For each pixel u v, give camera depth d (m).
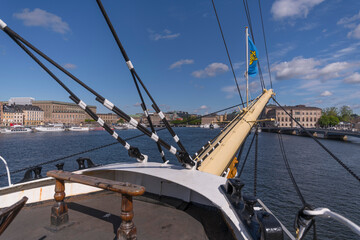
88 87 3.04
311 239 12.94
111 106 3.18
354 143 71.69
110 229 2.94
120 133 119.44
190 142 64.38
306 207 1.81
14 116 154.88
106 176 4.49
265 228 1.83
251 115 8.92
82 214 3.39
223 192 2.90
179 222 3.16
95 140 73.12
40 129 124.56
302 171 28.94
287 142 70.31
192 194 3.80
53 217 3.00
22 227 3.00
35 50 2.63
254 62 10.91
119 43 2.99
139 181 4.32
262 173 27.75
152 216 3.35
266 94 11.17
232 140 7.18
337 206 17.58
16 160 37.06
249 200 2.28
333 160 37.16
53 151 47.34
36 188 3.91
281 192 20.59
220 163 6.08
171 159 36.38
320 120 134.00
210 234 2.84
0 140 71.69
